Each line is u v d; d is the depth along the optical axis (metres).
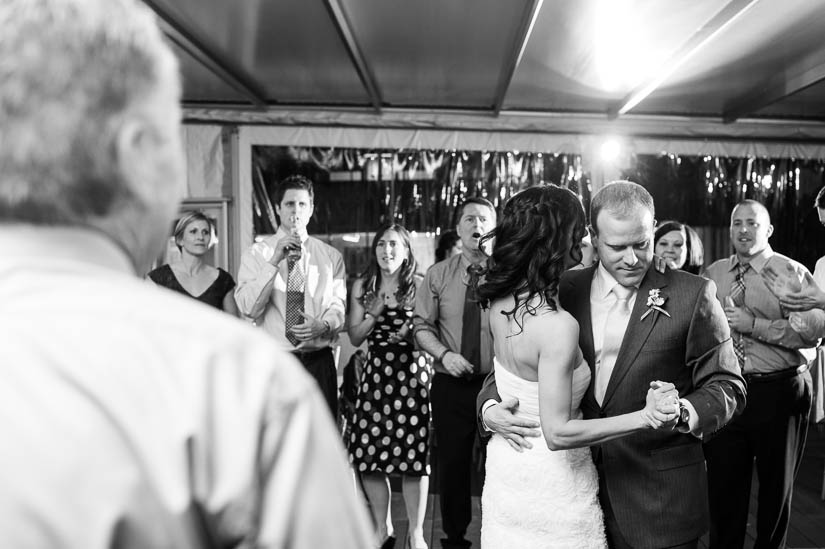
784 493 3.51
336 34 4.76
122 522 0.46
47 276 0.52
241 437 0.50
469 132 6.69
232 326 0.55
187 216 4.41
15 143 0.52
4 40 0.53
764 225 3.79
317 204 6.63
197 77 5.77
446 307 3.83
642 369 2.10
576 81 5.71
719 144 6.75
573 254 1.96
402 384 3.88
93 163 0.54
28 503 0.44
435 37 4.80
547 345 1.90
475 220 3.83
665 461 2.08
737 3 3.95
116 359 0.50
